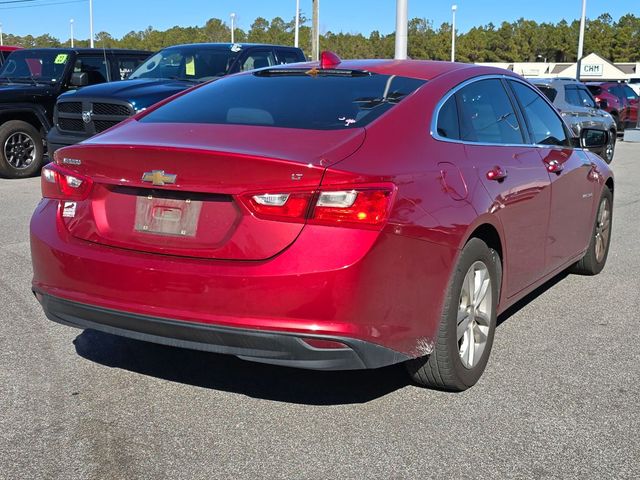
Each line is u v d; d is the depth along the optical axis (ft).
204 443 11.28
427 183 11.71
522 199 14.58
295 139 11.59
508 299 14.84
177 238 11.27
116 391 13.08
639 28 396.98
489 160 13.79
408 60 15.69
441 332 12.21
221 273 10.69
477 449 11.13
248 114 13.12
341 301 10.39
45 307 12.51
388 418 12.13
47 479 10.24
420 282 11.34
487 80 15.34
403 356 11.37
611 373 14.10
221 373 13.92
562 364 14.53
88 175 12.04
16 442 11.24
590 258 20.62
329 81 14.23
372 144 11.55
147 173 11.40
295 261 10.44
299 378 13.71
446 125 13.32
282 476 10.36
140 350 14.99
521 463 10.75
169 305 11.05
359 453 11.00
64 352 14.82
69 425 11.80
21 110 39.73
